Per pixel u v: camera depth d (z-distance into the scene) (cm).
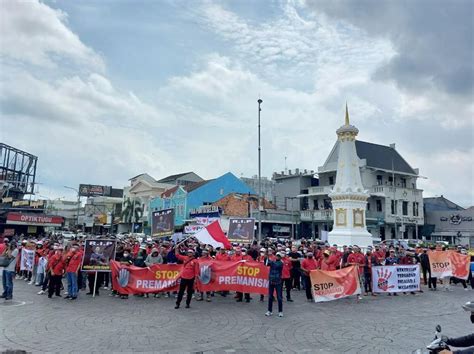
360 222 2586
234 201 4675
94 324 1013
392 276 1614
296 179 5478
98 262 1471
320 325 1036
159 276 1441
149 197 6284
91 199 8425
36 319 1060
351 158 2655
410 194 4991
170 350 799
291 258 1581
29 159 6084
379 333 954
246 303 1370
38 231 4834
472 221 4816
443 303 1405
